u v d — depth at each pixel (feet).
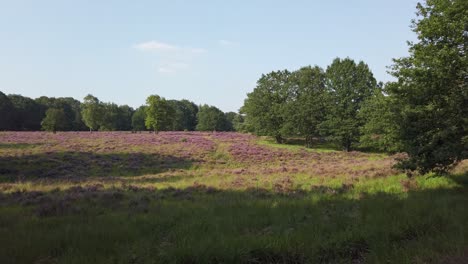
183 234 22.85
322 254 19.99
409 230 22.93
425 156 37.96
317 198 37.35
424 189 39.88
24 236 22.66
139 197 41.52
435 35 41.73
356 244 21.17
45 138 162.61
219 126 372.38
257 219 27.30
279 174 67.87
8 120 304.50
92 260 18.10
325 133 169.58
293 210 30.81
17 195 46.52
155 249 20.13
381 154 150.10
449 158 36.58
